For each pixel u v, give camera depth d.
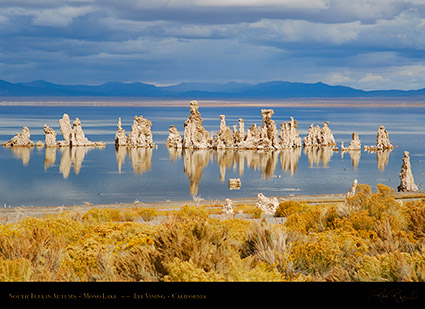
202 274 11.10
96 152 176.62
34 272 12.65
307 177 119.38
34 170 127.31
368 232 18.02
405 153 87.75
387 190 24.39
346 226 18.98
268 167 141.88
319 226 21.53
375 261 12.50
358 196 23.28
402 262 12.09
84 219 33.97
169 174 125.31
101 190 97.00
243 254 15.13
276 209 41.22
